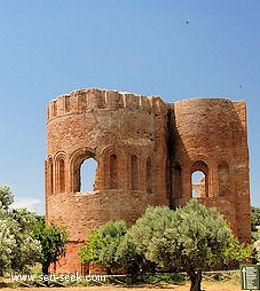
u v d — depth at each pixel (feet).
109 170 163.63
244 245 172.04
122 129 166.09
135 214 163.43
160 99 177.68
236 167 180.14
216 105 178.91
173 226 122.42
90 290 123.54
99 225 160.66
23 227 127.54
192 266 121.80
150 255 120.78
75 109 167.43
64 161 167.73
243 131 181.68
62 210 165.58
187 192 176.14
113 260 141.18
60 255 152.46
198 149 176.76
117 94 167.84
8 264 107.96
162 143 175.42
